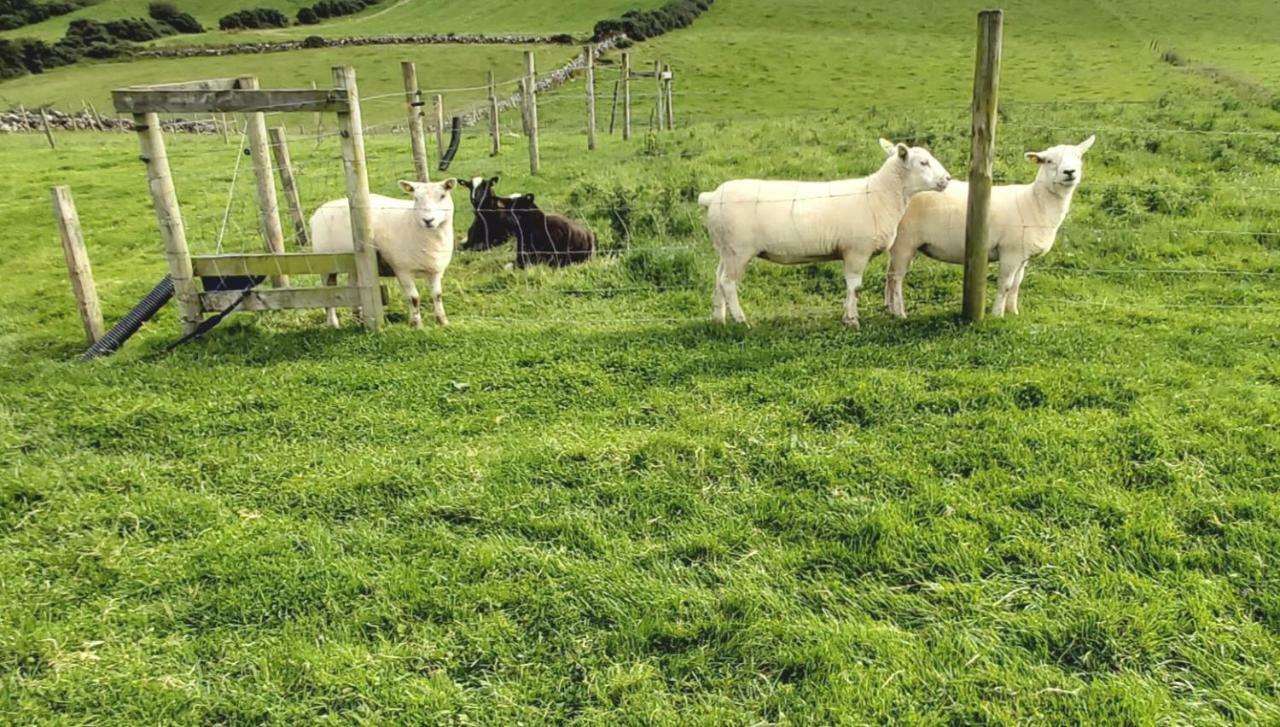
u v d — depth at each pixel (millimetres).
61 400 6223
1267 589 3699
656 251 9664
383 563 4203
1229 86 21906
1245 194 10969
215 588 4039
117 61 55219
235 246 11633
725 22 54125
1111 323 7102
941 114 20797
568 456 5086
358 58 48781
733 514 4496
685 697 3328
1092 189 11359
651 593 3896
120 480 5055
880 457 4910
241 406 6035
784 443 5105
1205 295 7961
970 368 6090
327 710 3348
